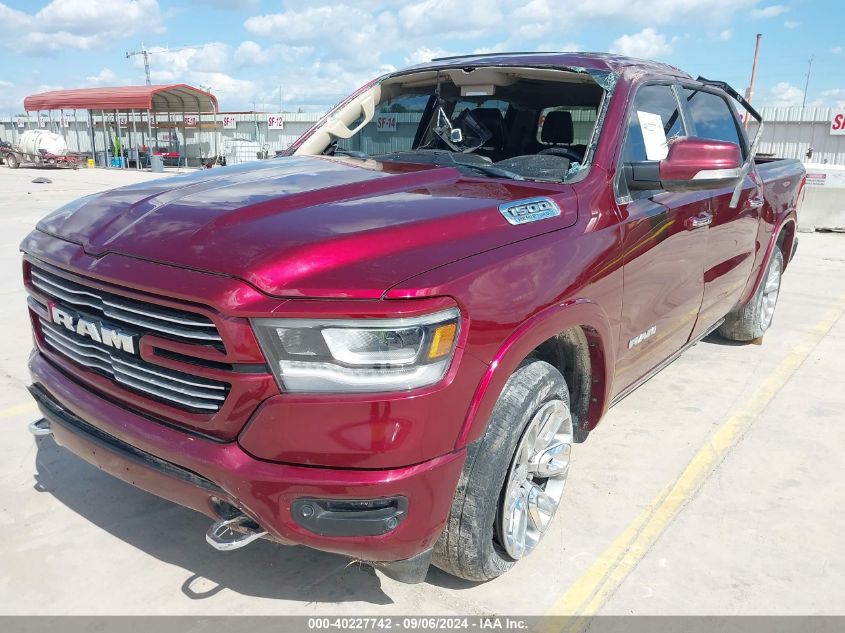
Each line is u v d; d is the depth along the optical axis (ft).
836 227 38.91
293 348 6.26
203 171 10.12
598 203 9.11
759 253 15.42
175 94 110.22
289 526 6.54
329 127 12.53
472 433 6.90
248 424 6.42
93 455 7.70
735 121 14.44
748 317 16.85
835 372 16.03
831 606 8.22
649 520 9.84
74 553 8.79
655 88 11.35
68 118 146.41
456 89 12.25
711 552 9.16
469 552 7.60
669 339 11.68
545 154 10.80
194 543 9.10
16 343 16.47
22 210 44.09
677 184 9.36
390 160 10.98
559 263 8.00
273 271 6.37
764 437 12.57
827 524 9.89
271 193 8.21
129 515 9.66
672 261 10.71
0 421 12.28
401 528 6.64
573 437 9.85
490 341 6.95
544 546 9.18
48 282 7.90
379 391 6.31
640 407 13.76
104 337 7.22
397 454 6.41
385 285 6.38
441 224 7.48
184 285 6.46
